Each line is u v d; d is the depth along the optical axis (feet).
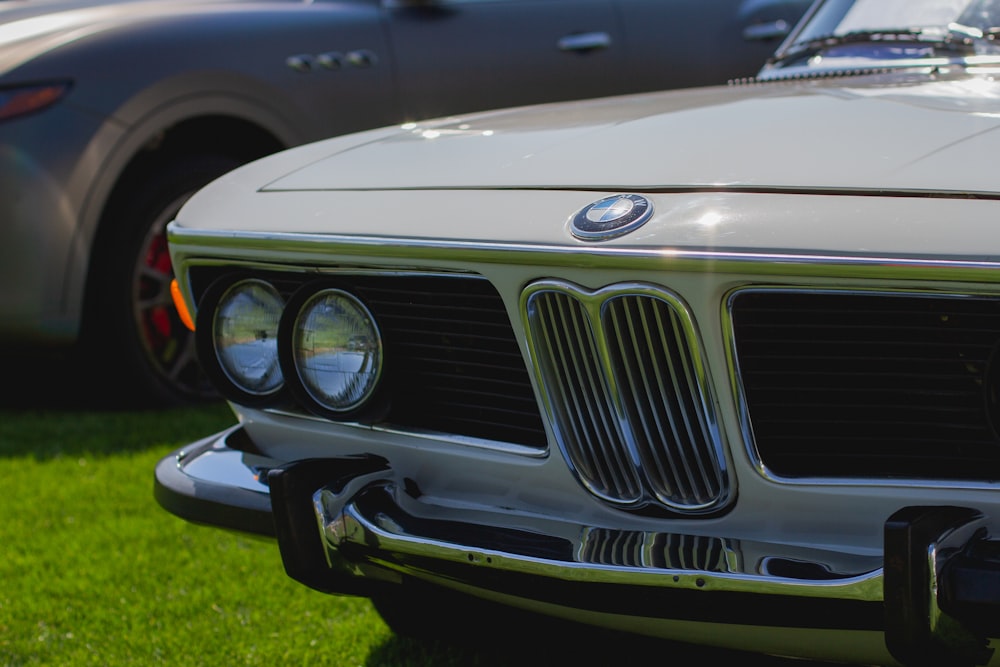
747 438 5.38
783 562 5.19
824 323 5.19
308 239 6.45
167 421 13.71
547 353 5.81
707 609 5.22
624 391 5.60
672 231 5.35
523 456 6.08
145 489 11.48
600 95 16.28
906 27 8.36
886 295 4.97
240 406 7.34
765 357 5.31
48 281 13.11
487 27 15.66
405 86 15.15
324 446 6.98
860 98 6.64
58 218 13.05
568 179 6.11
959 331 4.98
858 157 5.56
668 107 7.24
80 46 13.38
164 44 13.71
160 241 14.17
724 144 6.06
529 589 5.67
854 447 5.31
